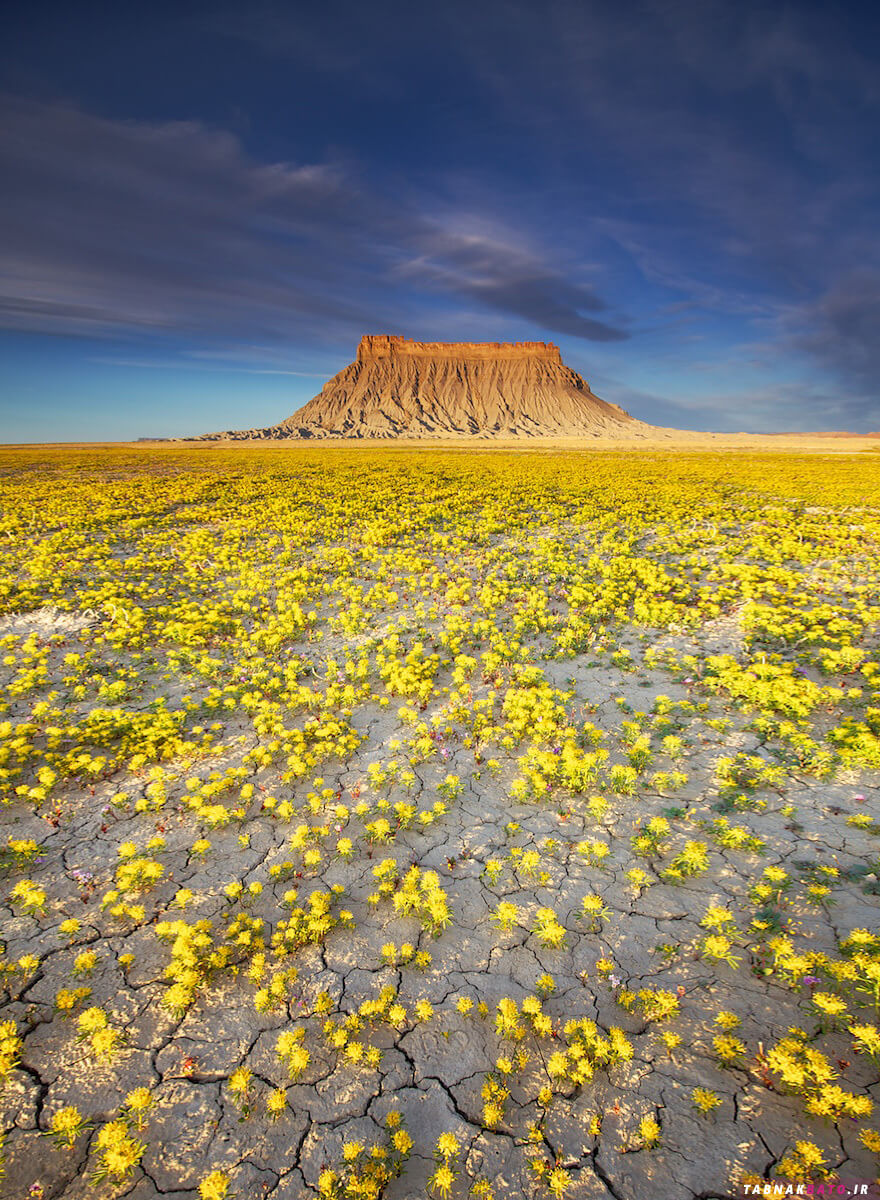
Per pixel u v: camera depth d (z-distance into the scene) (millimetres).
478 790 6348
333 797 6246
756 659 9328
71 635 11078
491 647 10234
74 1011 4031
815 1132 3164
